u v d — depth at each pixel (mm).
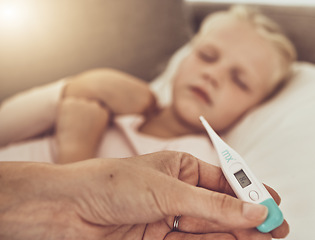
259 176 722
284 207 625
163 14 1280
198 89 956
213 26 1058
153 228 503
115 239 481
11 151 881
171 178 434
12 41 1109
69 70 1182
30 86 1145
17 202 441
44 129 982
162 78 1253
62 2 1162
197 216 420
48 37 1147
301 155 730
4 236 435
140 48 1262
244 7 1126
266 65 948
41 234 440
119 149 885
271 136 817
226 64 948
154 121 1012
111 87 1011
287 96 921
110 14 1224
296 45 1099
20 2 1108
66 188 440
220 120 926
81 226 448
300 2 1104
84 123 884
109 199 431
